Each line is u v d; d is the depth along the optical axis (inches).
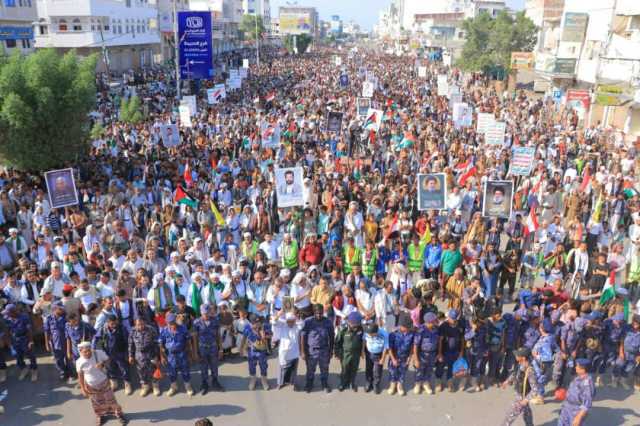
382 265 478.0
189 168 684.1
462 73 2628.0
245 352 412.2
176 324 349.4
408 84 2052.2
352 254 470.9
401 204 602.5
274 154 839.1
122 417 334.0
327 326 361.7
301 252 477.4
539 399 353.1
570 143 924.6
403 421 339.6
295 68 2891.2
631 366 367.6
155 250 449.7
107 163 764.0
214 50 3966.5
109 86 1621.6
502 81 2255.2
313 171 751.7
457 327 359.6
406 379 386.9
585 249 466.0
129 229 561.0
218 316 372.8
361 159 783.7
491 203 508.4
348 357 359.3
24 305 397.7
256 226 547.8
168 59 2974.9
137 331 347.3
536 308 374.6
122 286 402.3
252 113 1215.6
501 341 363.3
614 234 547.2
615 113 1289.4
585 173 677.9
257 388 371.9
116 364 364.5
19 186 626.2
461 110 981.8
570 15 1525.6
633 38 1190.9
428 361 358.0
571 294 459.8
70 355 364.8
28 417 339.6
